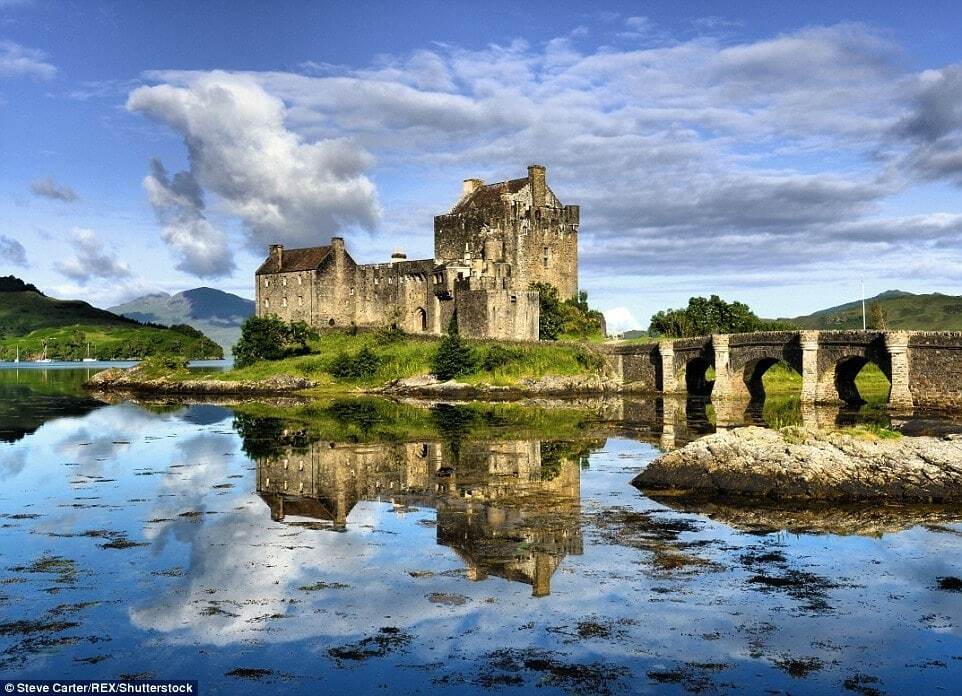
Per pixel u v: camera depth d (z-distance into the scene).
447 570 31.14
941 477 42.78
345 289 160.88
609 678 22.42
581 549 33.94
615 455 58.75
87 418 87.12
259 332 148.75
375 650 24.11
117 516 39.78
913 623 26.08
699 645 24.42
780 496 43.28
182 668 23.02
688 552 33.44
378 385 129.25
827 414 87.00
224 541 35.19
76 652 24.00
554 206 159.62
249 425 79.75
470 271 146.75
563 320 151.12
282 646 24.41
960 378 89.06
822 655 23.81
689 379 127.69
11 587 29.27
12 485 47.69
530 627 25.70
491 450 61.34
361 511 40.78
